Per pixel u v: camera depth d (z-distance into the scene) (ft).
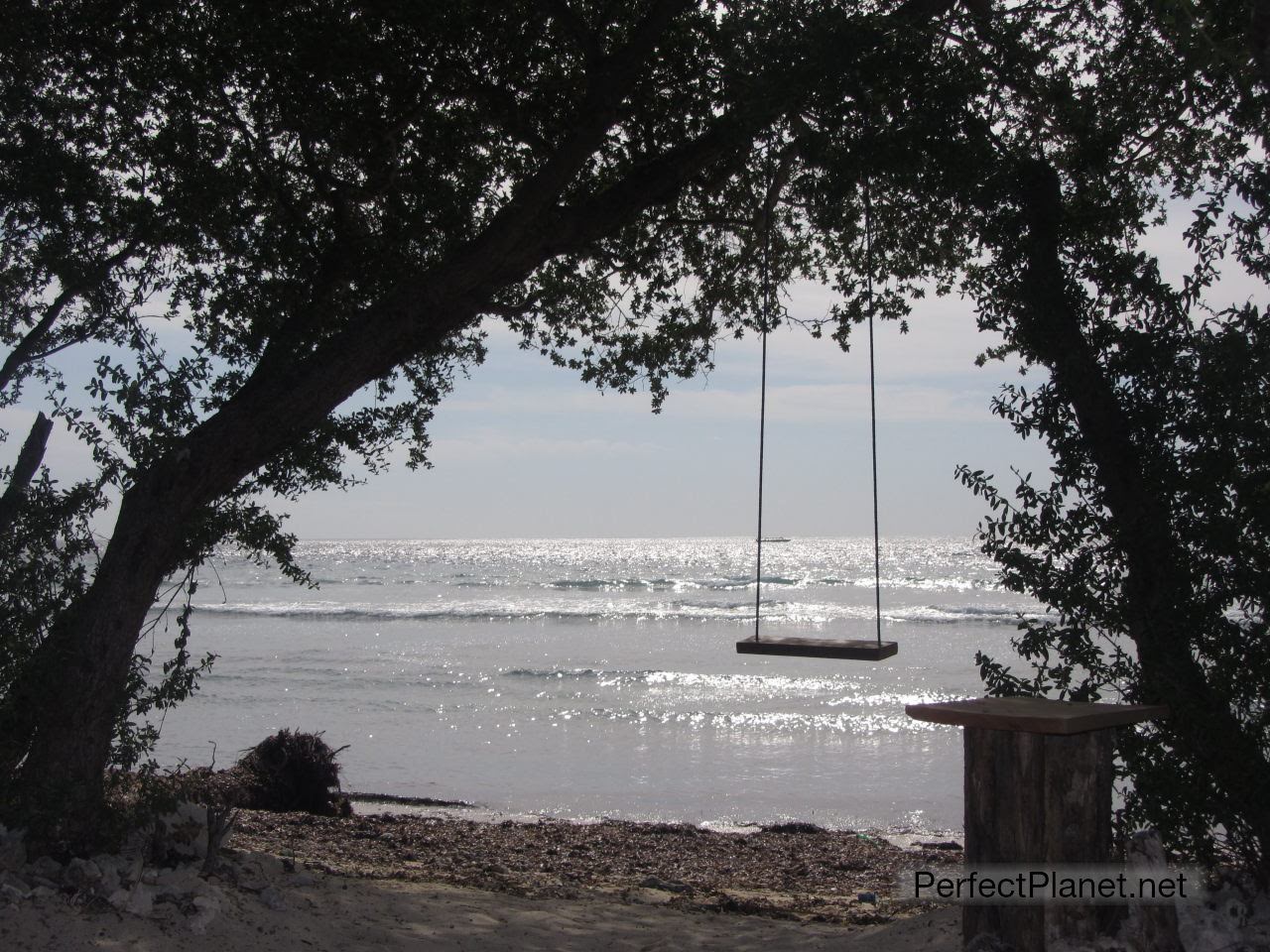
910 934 19.34
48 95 28.60
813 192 24.72
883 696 97.09
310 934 18.54
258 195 29.27
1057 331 18.60
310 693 98.02
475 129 31.01
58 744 19.83
